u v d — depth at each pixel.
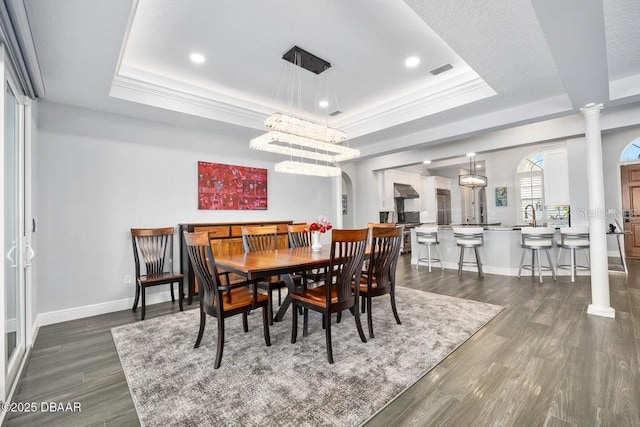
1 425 1.64
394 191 8.14
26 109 2.59
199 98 3.69
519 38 2.18
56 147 3.27
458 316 3.18
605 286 3.11
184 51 2.86
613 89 3.05
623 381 1.91
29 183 2.58
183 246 3.98
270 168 5.33
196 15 2.34
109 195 3.63
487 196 8.45
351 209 7.43
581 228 4.62
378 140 5.05
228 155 4.77
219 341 2.22
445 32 2.10
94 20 1.91
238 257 2.94
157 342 2.66
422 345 2.51
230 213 4.76
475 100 3.41
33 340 2.71
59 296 3.26
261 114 4.27
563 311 3.26
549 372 2.05
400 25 2.49
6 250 2.14
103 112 3.59
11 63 2.06
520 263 5.13
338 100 4.12
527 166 7.86
